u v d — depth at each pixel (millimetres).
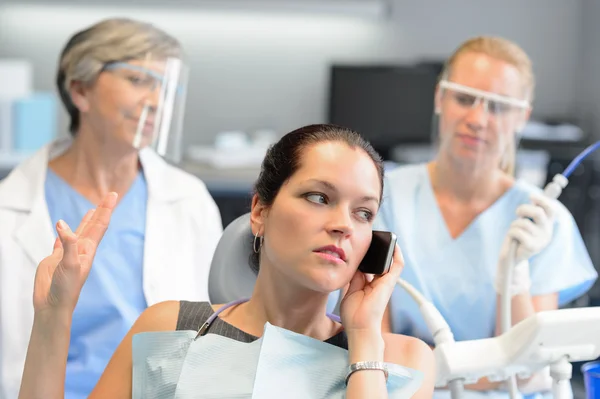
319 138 1584
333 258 1530
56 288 1589
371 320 1589
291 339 1595
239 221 1939
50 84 5918
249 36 6098
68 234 1572
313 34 6145
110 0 5738
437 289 2531
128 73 2420
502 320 1994
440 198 2617
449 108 2531
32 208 2436
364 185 1550
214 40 6082
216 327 1679
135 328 1753
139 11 5961
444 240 2572
